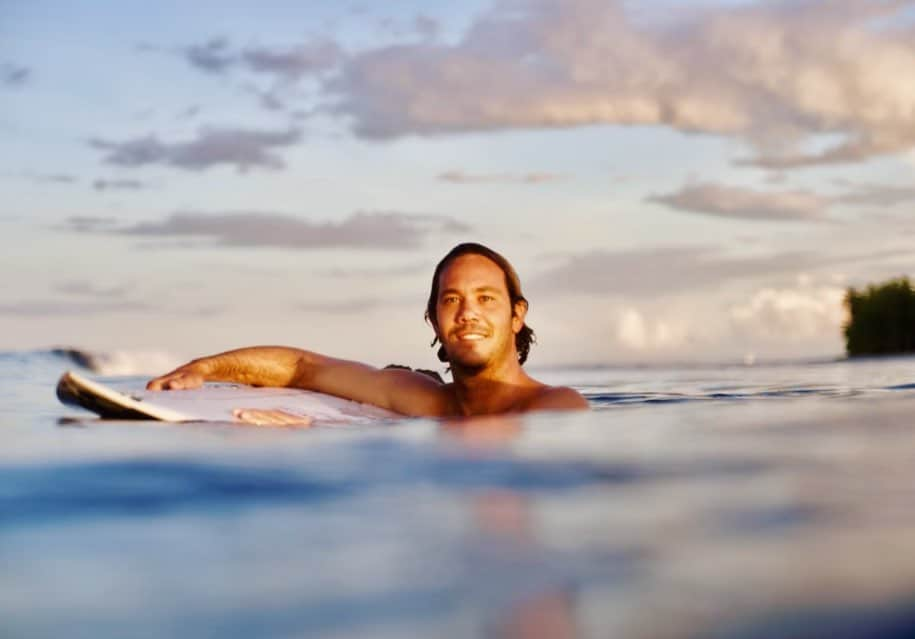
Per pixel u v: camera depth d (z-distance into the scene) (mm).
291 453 1899
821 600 755
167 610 763
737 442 1976
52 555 970
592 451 1832
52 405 3922
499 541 994
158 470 1614
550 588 801
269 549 979
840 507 1164
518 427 2518
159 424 2918
